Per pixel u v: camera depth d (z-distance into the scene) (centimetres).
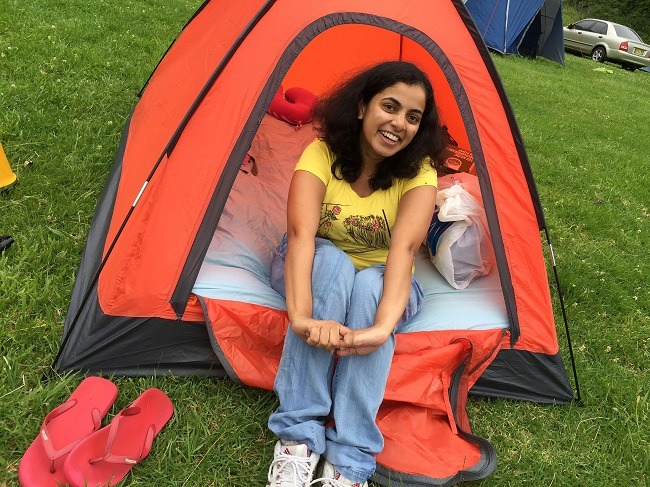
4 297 220
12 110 354
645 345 286
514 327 229
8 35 460
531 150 571
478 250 245
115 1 647
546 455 212
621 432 226
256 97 211
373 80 191
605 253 379
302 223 192
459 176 272
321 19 217
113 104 400
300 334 174
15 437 173
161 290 205
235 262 234
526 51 1242
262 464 187
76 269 246
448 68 226
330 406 182
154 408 189
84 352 201
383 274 195
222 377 213
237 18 256
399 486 184
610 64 1564
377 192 208
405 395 203
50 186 295
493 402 232
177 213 207
